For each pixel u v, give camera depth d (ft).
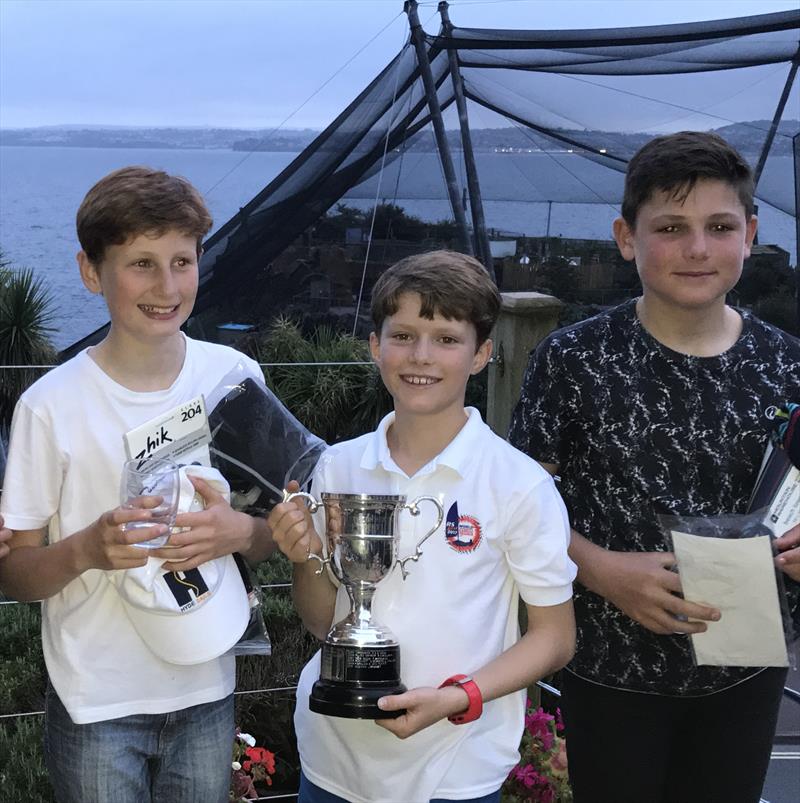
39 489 6.32
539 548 6.01
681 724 6.89
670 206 6.31
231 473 6.60
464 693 5.64
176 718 6.45
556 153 23.97
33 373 18.11
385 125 22.97
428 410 6.06
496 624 6.06
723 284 6.37
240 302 24.76
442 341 6.06
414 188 23.63
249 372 6.93
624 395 6.63
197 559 6.07
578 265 24.20
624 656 6.73
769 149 21.31
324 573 6.47
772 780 10.62
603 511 6.77
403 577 5.92
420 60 22.25
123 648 6.30
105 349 6.57
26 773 10.36
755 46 20.86
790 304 21.20
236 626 6.26
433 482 6.12
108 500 6.36
